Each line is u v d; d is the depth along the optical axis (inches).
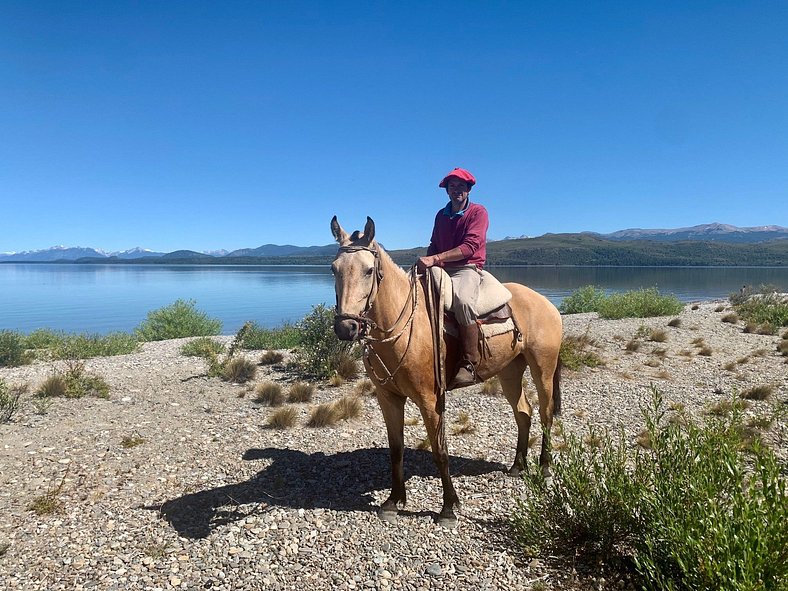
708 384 363.3
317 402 345.1
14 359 545.6
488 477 213.3
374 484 211.3
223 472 226.8
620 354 476.1
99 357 584.7
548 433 210.5
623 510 145.3
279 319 1300.4
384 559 154.4
